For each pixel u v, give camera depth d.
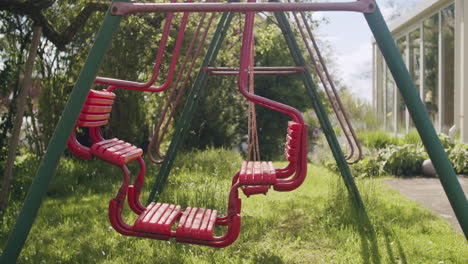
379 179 7.44
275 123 14.91
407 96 2.16
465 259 3.14
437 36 11.12
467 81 9.32
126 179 2.46
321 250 3.41
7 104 6.03
